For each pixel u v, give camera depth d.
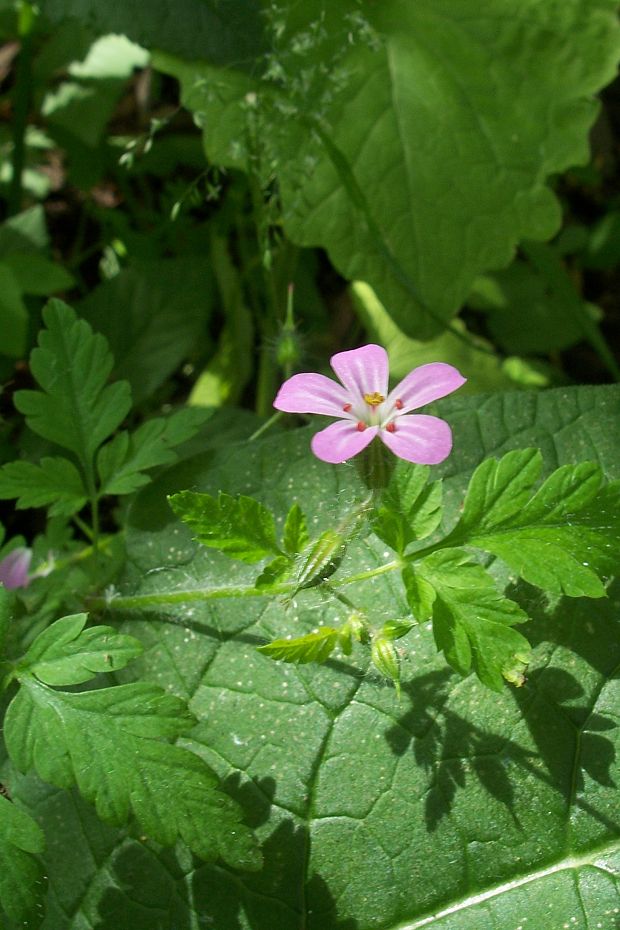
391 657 0.18
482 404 0.21
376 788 0.19
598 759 0.19
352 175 0.24
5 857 0.18
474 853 0.18
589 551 0.18
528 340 0.29
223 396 0.27
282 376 0.27
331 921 0.19
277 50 0.24
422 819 0.19
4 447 0.25
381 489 0.18
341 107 0.24
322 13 0.23
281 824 0.19
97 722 0.18
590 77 0.24
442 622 0.18
